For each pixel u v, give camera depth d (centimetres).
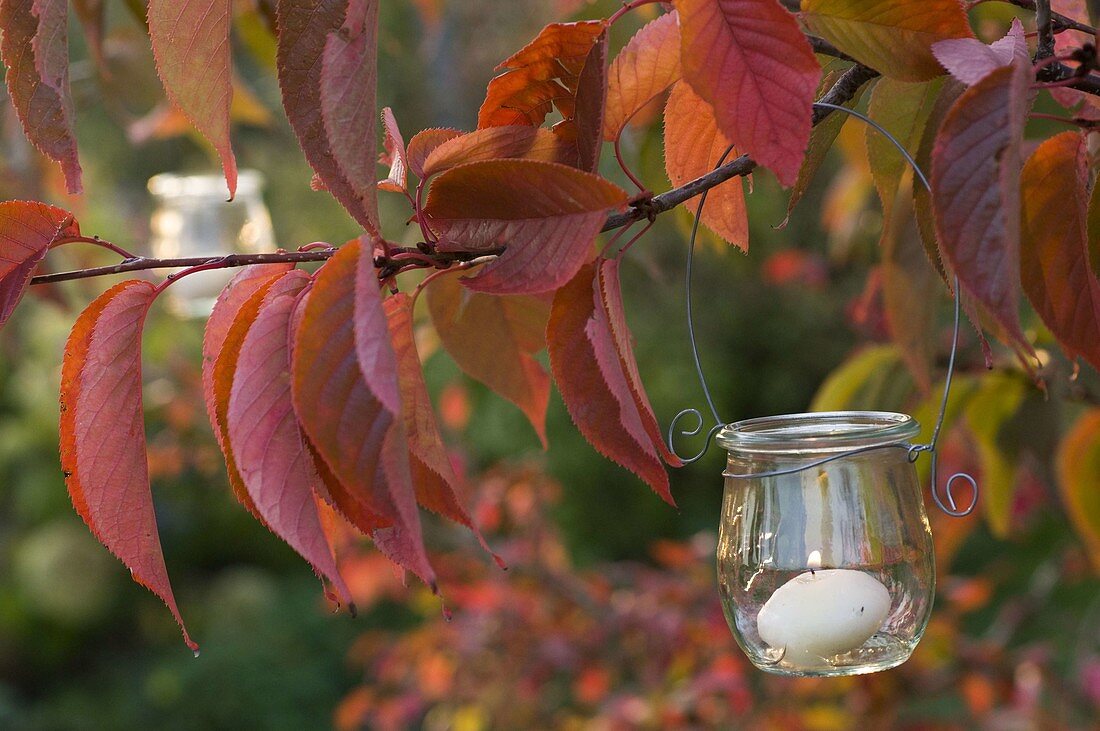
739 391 518
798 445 79
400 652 215
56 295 152
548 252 75
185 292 230
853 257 210
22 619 462
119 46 147
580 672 192
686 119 83
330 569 71
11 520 483
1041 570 221
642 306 514
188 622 477
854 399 121
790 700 183
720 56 73
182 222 234
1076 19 87
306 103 75
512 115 80
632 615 189
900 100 85
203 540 509
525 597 202
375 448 70
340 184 75
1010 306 69
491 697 201
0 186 175
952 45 74
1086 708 175
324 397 70
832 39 77
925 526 82
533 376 90
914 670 177
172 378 291
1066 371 112
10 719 431
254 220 241
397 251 76
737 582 82
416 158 80
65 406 76
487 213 75
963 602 182
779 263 320
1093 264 74
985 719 183
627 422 76
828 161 384
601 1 110
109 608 476
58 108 78
